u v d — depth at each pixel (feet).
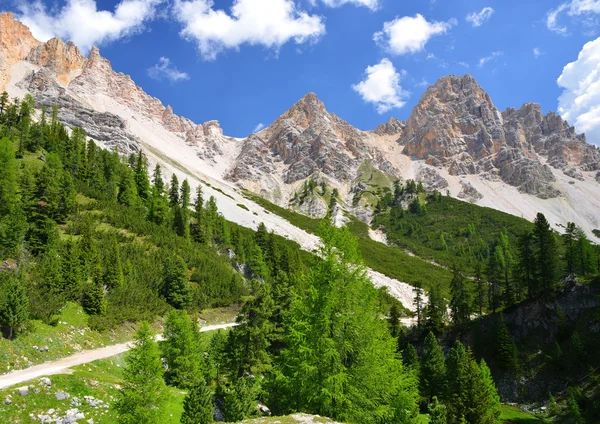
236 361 135.85
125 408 89.04
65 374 106.11
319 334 60.64
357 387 59.98
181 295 213.66
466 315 267.18
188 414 97.76
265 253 337.31
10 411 87.35
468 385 134.62
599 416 163.02
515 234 582.35
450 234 606.96
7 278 148.25
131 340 167.43
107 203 291.58
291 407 62.69
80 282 173.17
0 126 346.74
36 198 221.87
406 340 265.75
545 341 220.84
